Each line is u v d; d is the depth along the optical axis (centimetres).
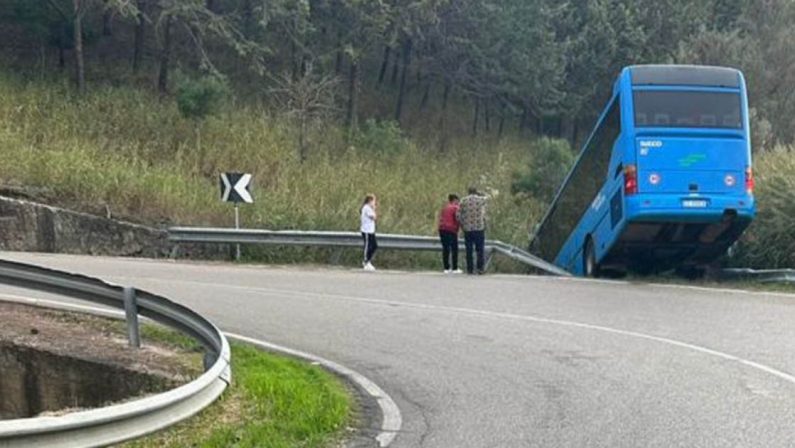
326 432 750
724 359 1047
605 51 4753
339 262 2581
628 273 2234
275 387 864
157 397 675
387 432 755
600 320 1353
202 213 2627
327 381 930
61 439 568
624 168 1919
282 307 1448
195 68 3956
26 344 1088
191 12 3534
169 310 1058
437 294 1670
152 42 4062
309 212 2756
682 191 1886
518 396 881
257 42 3875
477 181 3641
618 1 4859
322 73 4138
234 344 1106
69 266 1847
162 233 2445
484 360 1057
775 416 793
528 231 3153
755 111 3666
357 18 3984
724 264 2231
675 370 991
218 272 1925
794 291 1786
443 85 4906
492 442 721
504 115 4897
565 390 903
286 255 2547
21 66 3525
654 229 1941
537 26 4409
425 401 865
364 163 3475
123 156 2853
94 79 3597
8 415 1086
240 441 691
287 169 3122
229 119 3384
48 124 2905
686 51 4209
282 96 3741
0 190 2327
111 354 1056
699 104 1912
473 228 2203
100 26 4009
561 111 4722
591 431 751
